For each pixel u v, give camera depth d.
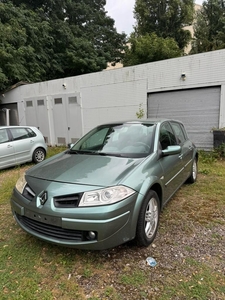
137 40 18.52
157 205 2.86
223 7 19.97
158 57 17.28
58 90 11.23
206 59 7.55
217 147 7.28
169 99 8.53
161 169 2.99
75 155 3.30
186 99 8.21
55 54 17.66
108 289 2.09
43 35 15.92
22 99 12.80
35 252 2.65
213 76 7.51
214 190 4.53
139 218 2.46
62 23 18.02
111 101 9.73
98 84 9.96
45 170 2.84
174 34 21.64
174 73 8.19
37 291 2.09
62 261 2.48
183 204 3.90
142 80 8.88
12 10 13.93
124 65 20.53
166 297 1.98
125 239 2.34
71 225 2.20
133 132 3.51
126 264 2.41
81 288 2.12
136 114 9.20
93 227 2.17
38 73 15.01
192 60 7.79
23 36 13.89
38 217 2.38
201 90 7.89
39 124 12.30
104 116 10.02
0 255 2.62
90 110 10.38
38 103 12.08
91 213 2.17
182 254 2.55
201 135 8.13
